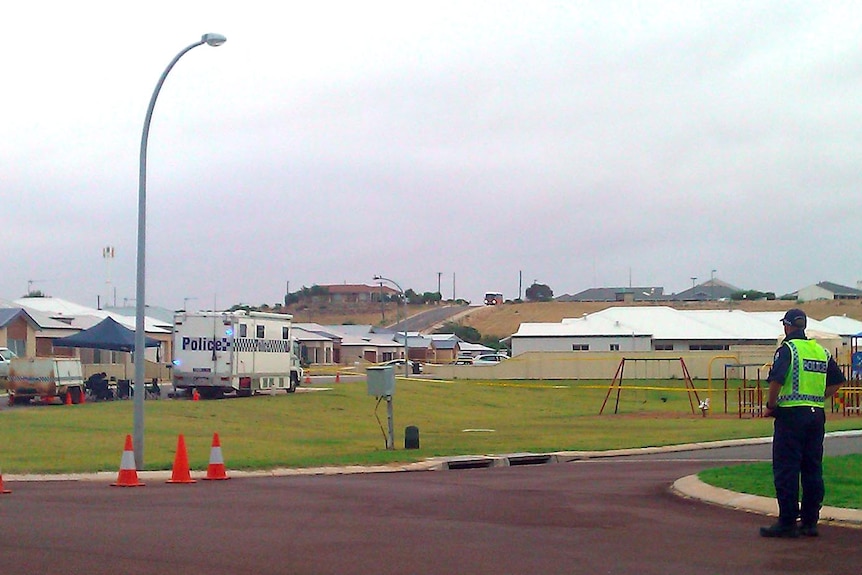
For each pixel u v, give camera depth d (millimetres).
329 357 101312
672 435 31219
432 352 109812
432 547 10250
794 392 10539
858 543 10297
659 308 92188
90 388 43438
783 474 10625
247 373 45344
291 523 11930
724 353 68438
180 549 10078
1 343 55750
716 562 9398
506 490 15906
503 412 47938
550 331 85438
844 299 137750
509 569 9102
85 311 70625
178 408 37656
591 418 43500
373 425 37562
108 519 12211
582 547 10242
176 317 44281
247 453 24828
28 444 25000
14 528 11398
